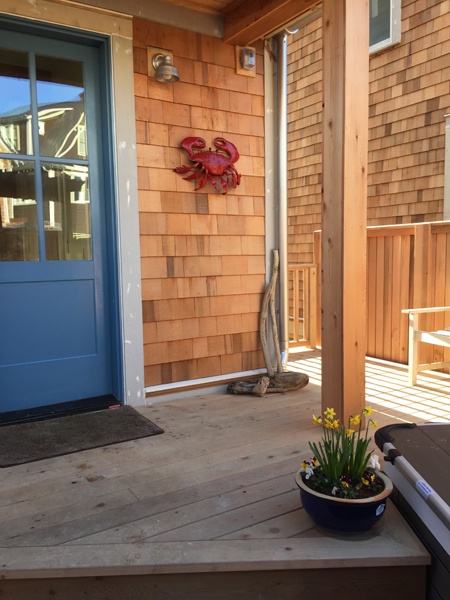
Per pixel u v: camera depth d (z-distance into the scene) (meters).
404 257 4.46
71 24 2.90
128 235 3.19
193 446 2.61
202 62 3.41
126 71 3.10
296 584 1.71
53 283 3.12
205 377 3.60
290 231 6.82
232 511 1.97
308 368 4.38
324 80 2.68
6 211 2.95
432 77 5.05
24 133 2.97
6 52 2.89
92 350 3.29
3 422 2.89
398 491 2.02
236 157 3.58
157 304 3.36
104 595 1.67
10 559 1.66
